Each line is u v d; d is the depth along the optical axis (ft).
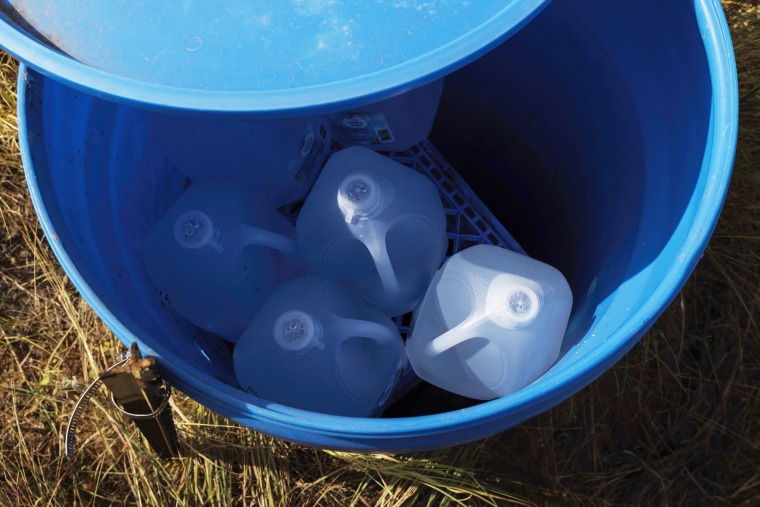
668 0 3.10
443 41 2.61
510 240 4.74
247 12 2.66
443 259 4.20
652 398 5.57
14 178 5.74
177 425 5.04
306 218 3.75
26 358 5.52
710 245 5.59
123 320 2.90
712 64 2.89
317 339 3.33
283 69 2.61
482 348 3.40
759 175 5.55
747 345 5.65
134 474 5.08
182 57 2.64
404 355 3.86
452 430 2.68
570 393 2.78
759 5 5.87
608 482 5.39
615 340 2.69
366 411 3.66
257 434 5.05
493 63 4.38
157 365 2.77
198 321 3.82
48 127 3.19
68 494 5.25
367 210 3.45
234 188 3.75
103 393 5.29
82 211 3.34
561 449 5.39
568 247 4.48
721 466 5.49
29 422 5.35
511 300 3.24
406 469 4.97
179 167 4.00
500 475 5.21
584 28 3.64
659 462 5.46
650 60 3.38
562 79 4.06
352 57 2.61
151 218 4.03
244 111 2.32
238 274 3.66
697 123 3.05
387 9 2.64
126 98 2.36
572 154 4.37
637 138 3.55
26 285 5.66
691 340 5.65
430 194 3.91
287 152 3.85
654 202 3.30
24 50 2.47
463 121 5.09
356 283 3.90
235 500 5.09
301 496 5.10
